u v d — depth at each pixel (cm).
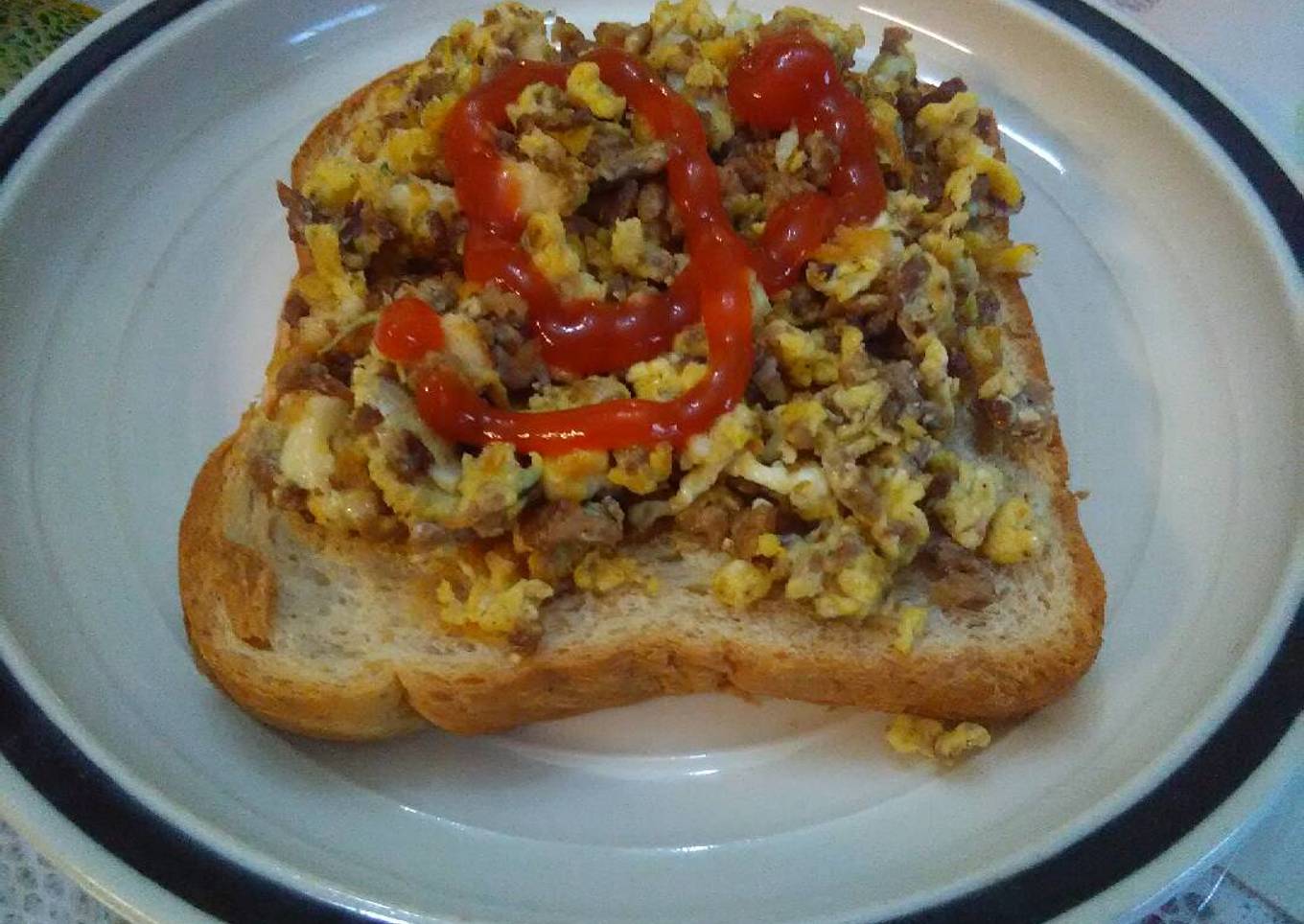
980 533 15
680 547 16
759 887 14
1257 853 15
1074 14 22
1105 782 15
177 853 13
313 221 17
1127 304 20
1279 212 19
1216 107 20
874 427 15
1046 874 13
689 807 15
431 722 16
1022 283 20
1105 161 21
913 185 18
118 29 20
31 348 18
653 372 15
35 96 19
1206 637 16
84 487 17
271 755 15
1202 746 14
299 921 12
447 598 15
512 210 16
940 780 15
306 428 15
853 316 16
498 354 15
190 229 20
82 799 13
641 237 16
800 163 17
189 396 18
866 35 23
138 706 15
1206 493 18
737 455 15
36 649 15
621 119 17
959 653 15
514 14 18
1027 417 17
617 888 14
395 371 15
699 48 18
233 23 21
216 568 15
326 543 16
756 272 16
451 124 17
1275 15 24
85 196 19
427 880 14
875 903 13
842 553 15
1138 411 19
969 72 22
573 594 16
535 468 15
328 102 21
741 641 15
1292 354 18
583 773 15
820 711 16
